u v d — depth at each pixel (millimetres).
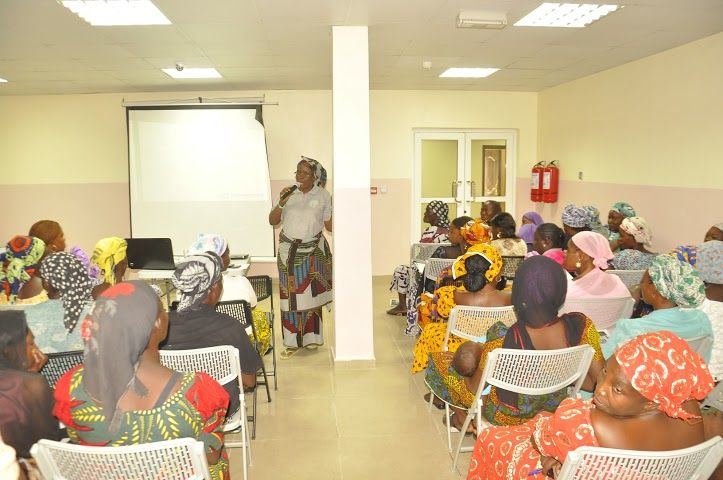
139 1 3240
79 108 6766
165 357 2023
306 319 4109
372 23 3664
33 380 1460
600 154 5812
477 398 1975
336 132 3619
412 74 5828
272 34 3963
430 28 3850
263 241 6797
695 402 1248
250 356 2285
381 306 5570
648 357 1139
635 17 3652
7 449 988
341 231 3668
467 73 5871
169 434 1264
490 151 7422
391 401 3223
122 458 1237
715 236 3621
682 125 4527
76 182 6879
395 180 7152
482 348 2160
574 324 1940
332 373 3689
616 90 5477
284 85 6406
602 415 1239
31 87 6117
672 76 4637
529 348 1889
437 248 4195
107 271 2684
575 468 1222
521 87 6824
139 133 6578
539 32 4039
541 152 7195
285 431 2859
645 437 1203
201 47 4367
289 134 6879
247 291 3191
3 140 6793
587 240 2654
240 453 2646
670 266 1946
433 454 2607
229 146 6629
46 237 3459
